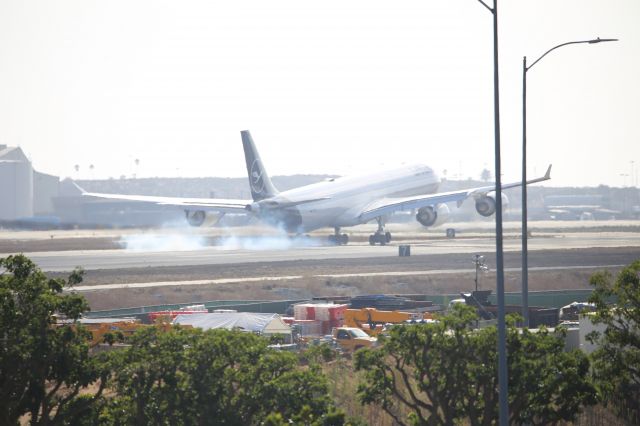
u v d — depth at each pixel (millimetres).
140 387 154625
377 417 181875
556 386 157875
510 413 161375
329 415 142750
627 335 182875
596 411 192625
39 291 156625
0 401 151375
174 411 156000
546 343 163125
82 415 154875
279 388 151875
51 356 151250
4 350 150500
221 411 154000
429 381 162750
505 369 135250
